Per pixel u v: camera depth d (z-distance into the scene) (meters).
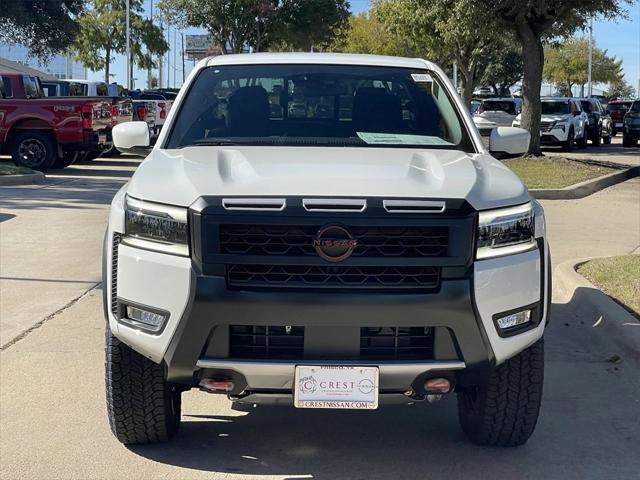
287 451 4.45
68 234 10.41
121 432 4.27
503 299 3.79
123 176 17.75
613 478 4.17
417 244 3.67
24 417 4.82
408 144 4.91
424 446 4.54
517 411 4.22
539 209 4.18
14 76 18.17
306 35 45.19
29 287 7.80
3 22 36.03
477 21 21.48
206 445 4.50
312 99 5.18
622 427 4.82
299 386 3.70
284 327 3.73
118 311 3.93
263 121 5.07
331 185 3.77
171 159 4.40
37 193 14.36
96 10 54.44
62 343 6.18
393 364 3.69
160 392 4.13
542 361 4.16
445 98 5.34
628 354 5.99
